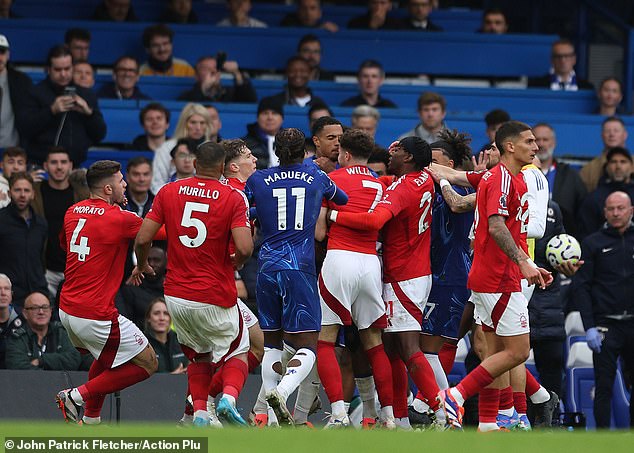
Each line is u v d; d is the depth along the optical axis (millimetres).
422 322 33219
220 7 63719
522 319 30031
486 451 20797
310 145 37938
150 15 62875
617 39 64750
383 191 32094
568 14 66625
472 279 30375
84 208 31797
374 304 31484
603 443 21891
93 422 32281
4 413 36500
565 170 46875
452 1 67500
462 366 41438
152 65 56781
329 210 31703
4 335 38344
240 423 29312
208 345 30609
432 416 32750
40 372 37219
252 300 40688
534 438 22656
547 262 37531
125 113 52906
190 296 29859
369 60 56031
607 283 42812
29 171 45438
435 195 33156
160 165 46062
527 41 61750
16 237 41219
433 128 48375
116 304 40250
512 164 30297
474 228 30844
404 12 64750
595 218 45969
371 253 31469
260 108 46750
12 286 41031
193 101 53844
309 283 30406
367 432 23797
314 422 37406
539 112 58719
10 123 48844
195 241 29828
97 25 58375
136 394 37500
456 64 61312
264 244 30797
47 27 57938
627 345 42688
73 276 31578
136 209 43219
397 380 32594
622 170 46094
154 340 39125
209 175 30219
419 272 31938
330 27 61188
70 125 48312
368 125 46438
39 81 54781
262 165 46156
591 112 58938
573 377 43281
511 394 31641
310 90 54531
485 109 58469
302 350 30094
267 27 60031
